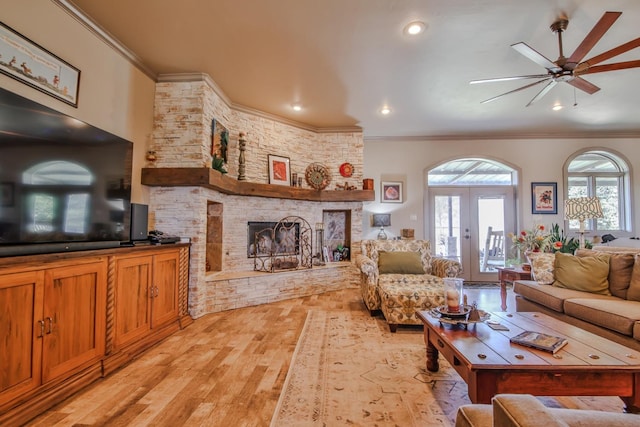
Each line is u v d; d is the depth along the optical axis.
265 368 2.40
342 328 3.34
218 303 3.92
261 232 4.79
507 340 1.88
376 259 4.42
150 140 3.59
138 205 2.98
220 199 4.19
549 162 5.99
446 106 4.63
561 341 1.80
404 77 3.75
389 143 6.16
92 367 2.16
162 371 2.33
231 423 1.73
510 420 0.74
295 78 3.77
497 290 5.33
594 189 6.05
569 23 2.74
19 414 1.64
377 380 2.22
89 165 2.35
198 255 3.57
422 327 3.40
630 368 1.55
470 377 1.62
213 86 3.87
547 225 5.92
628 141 5.91
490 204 6.18
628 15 2.63
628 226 5.84
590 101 4.45
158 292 2.95
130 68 3.25
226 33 2.89
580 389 1.58
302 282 4.79
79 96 2.62
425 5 2.52
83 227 2.28
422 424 1.73
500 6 2.53
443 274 3.97
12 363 1.64
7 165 1.75
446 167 6.47
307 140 5.49
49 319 1.84
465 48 3.14
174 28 2.82
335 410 1.86
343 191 5.37
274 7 2.54
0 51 2.02
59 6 2.43
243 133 4.37
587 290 2.98
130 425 1.70
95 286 2.20
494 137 6.04
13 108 1.79
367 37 2.96
